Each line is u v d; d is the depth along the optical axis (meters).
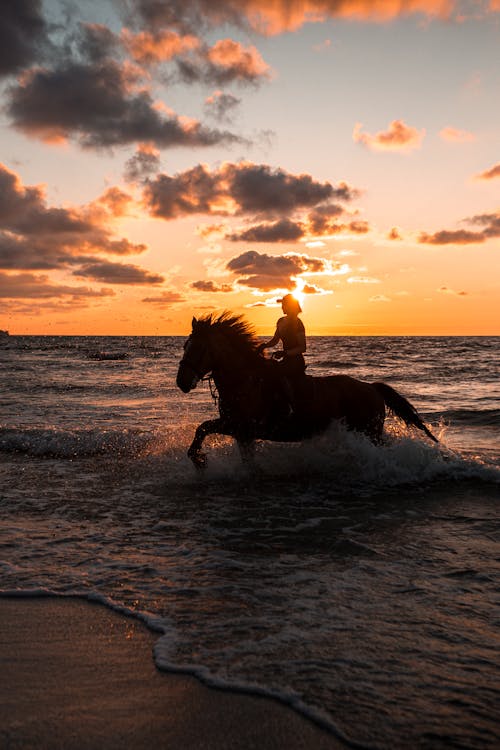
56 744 2.24
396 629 3.23
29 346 107.12
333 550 4.68
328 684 2.66
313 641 3.09
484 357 50.00
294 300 7.30
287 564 4.35
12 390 21.52
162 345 115.81
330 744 2.24
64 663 2.88
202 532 5.23
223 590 3.83
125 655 2.97
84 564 4.38
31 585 3.93
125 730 2.33
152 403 16.89
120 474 7.84
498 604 3.58
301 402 7.21
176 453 8.89
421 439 8.74
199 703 2.52
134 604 3.60
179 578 4.07
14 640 3.13
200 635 3.16
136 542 4.94
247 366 7.18
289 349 7.23
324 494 6.68
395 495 6.61
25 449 9.81
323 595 3.73
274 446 8.48
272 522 5.55
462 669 2.80
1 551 4.69
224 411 7.28
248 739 2.27
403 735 2.29
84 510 6.03
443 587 3.86
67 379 27.89
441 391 20.50
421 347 83.12
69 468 8.29
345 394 7.60
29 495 6.72
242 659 2.89
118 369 37.31
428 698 2.55
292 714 2.44
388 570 4.20
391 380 25.83
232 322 7.29
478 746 2.22
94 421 12.98
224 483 7.23
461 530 5.24
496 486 6.99
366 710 2.46
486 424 12.20
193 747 2.22
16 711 2.46
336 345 94.69
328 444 7.79
